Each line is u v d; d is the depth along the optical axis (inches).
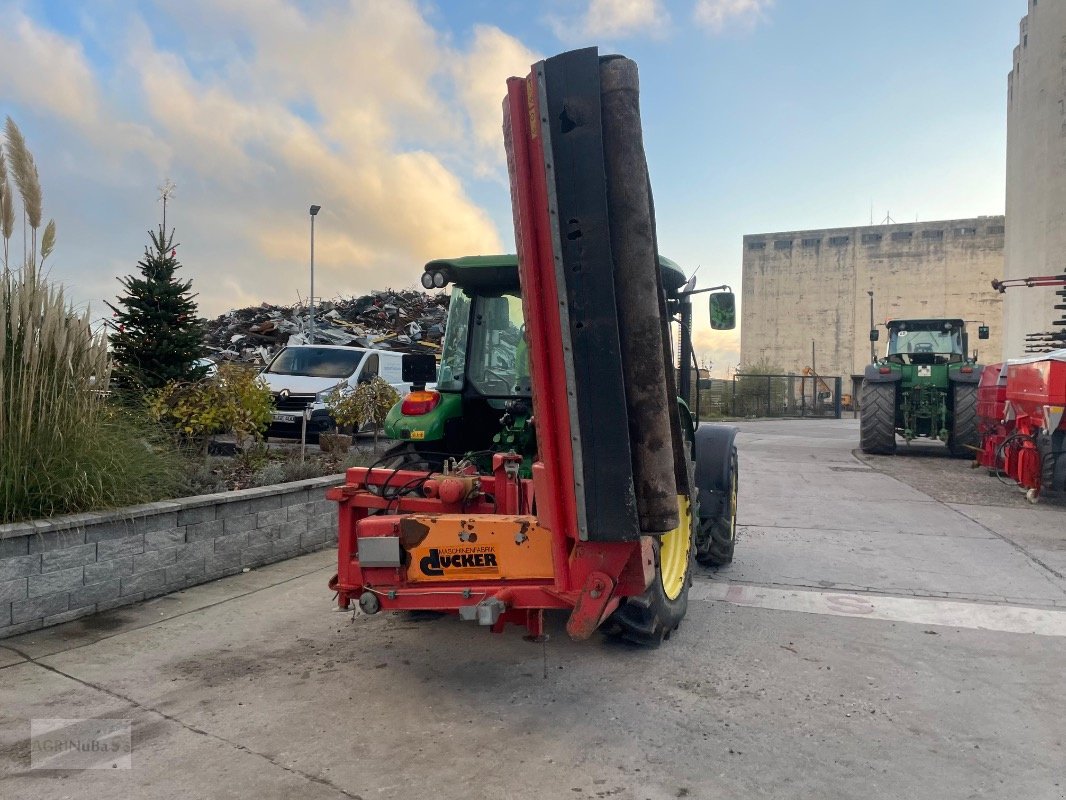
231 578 199.9
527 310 111.0
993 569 213.8
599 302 106.2
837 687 133.0
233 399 254.5
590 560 113.8
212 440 281.6
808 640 157.4
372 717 119.4
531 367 112.4
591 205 105.3
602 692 130.0
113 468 177.3
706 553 209.6
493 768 103.6
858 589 194.9
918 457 523.2
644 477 110.0
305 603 178.5
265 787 98.0
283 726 115.8
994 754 108.7
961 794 97.8
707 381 220.1
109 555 170.1
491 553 125.6
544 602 119.6
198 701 124.5
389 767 103.7
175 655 144.9
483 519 126.3
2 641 149.4
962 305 1941.4
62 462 168.2
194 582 191.5
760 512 304.3
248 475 241.4
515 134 109.0
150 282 326.0
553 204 106.1
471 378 179.6
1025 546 242.4
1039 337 593.0
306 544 229.8
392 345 822.5
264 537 213.5
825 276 2074.3
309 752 107.7
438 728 115.7
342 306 1039.6
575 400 108.2
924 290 1974.7
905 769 104.2
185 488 204.4
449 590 127.0
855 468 456.8
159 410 245.1
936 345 552.1
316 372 458.9
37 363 169.0
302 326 892.0
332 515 242.2
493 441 169.8
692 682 134.6
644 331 108.4
